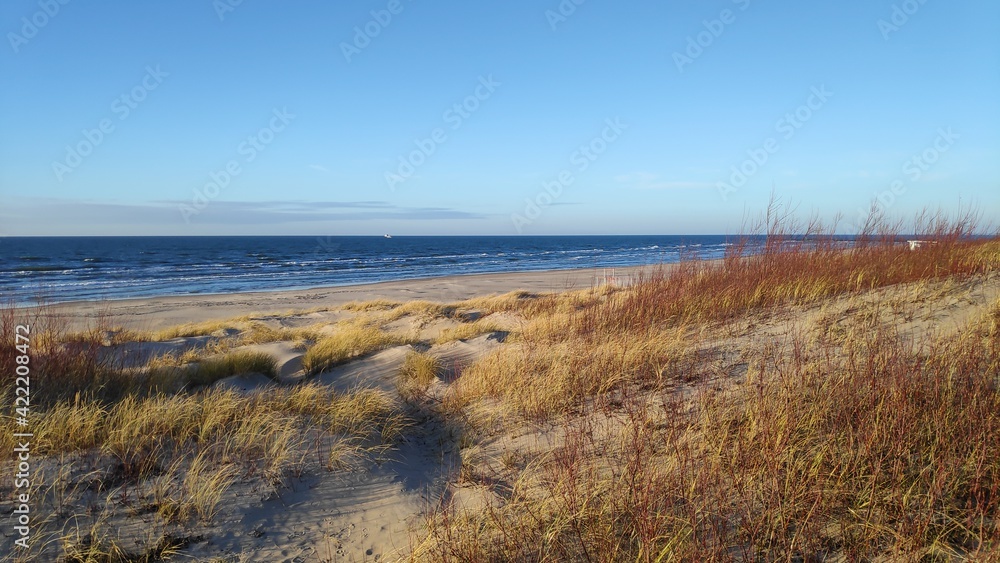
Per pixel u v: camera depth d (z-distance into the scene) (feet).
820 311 22.72
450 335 36.09
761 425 12.03
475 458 15.57
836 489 10.11
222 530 11.54
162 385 21.61
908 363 13.46
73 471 12.95
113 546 10.50
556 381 19.30
